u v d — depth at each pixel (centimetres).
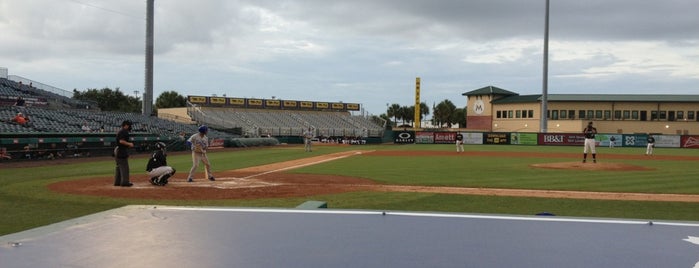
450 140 5906
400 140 5994
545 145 5372
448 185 1326
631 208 943
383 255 358
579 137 5366
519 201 1025
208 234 423
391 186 1289
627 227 460
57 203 946
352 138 5859
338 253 363
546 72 4994
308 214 521
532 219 497
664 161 2577
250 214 517
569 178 1527
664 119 6322
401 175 1619
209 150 3722
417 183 1374
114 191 1109
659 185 1343
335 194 1115
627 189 1250
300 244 389
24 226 725
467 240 405
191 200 991
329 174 1641
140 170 1798
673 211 912
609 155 3269
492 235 423
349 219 492
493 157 2831
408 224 468
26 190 1132
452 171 1792
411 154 3147
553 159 2652
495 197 1084
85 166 1995
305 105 7281
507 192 1173
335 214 521
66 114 3559
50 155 2395
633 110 6400
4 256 350
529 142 5512
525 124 6869
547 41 4853
